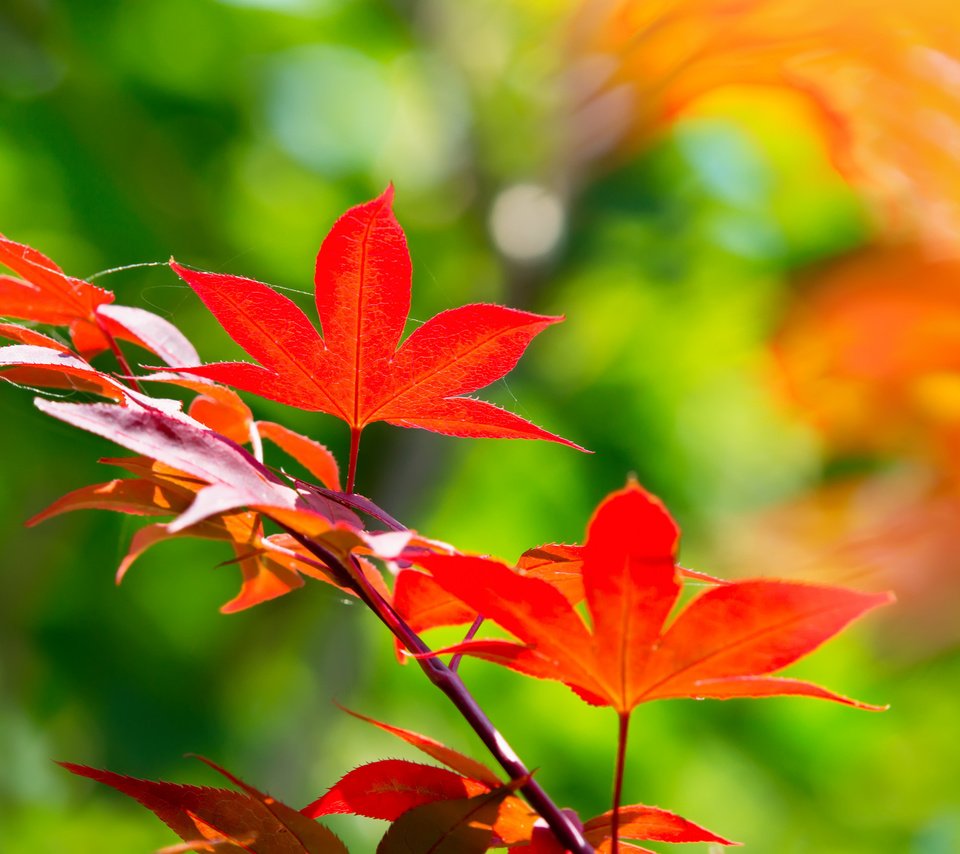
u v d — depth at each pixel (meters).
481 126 4.65
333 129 5.68
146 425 0.63
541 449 5.20
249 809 0.71
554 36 2.64
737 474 4.11
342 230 0.69
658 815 0.74
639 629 0.63
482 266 4.85
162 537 0.56
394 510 4.49
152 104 4.85
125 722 4.54
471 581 0.63
